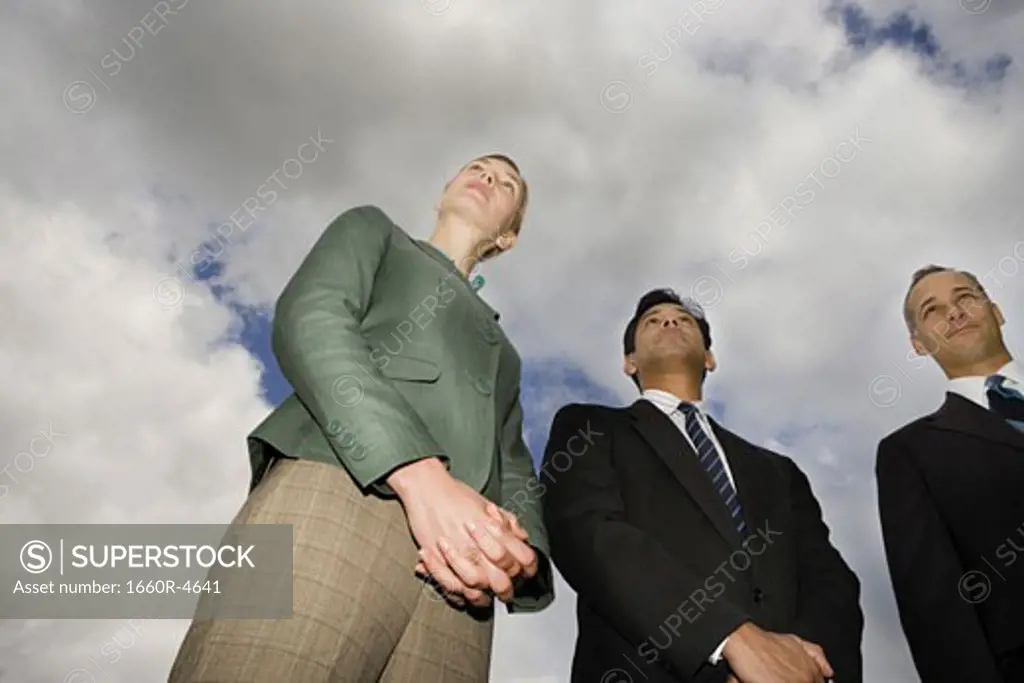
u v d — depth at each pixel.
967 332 3.17
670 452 2.62
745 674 1.95
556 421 2.92
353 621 1.31
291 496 1.40
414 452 1.38
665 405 2.89
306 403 1.42
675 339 3.08
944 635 2.51
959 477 2.75
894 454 2.93
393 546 1.41
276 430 1.51
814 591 2.44
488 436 1.66
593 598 2.26
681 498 2.50
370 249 1.74
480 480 1.58
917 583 2.64
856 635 2.34
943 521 2.71
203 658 1.23
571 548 2.35
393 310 1.71
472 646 1.58
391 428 1.38
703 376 3.13
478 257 2.34
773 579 2.36
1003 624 2.47
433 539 1.37
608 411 2.86
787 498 2.70
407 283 1.77
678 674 2.09
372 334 1.66
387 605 1.38
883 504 2.87
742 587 2.30
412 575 1.45
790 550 2.50
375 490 1.42
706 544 2.38
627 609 2.15
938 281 3.34
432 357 1.65
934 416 3.00
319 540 1.35
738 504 2.56
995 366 3.08
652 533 2.42
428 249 1.98
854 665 2.26
